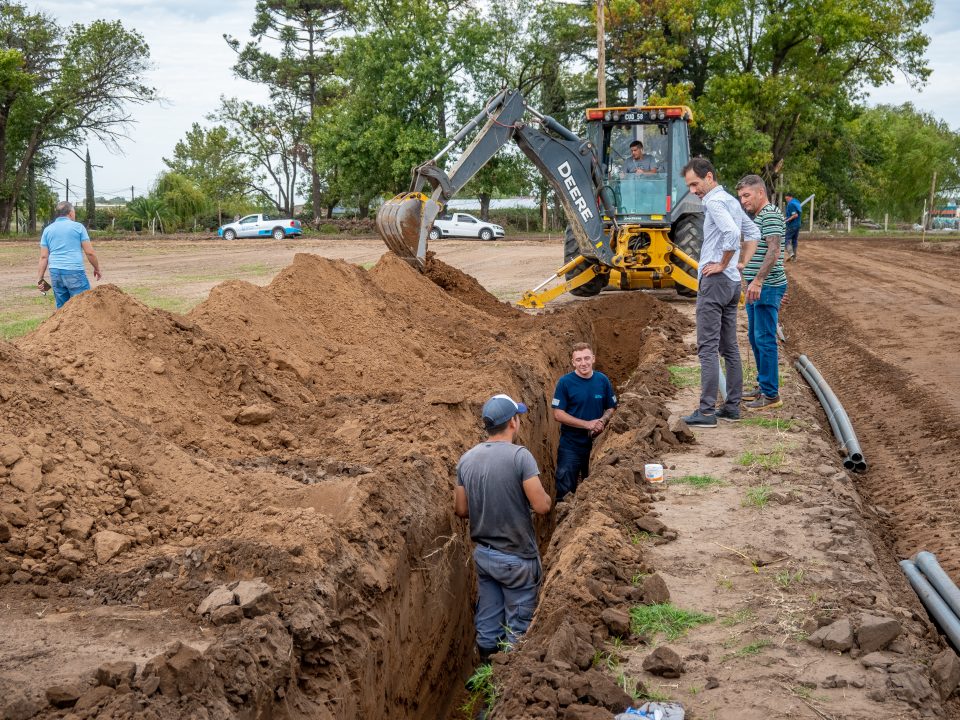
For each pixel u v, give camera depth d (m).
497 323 12.21
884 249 32.53
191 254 32.56
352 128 48.41
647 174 16.03
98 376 6.43
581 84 49.19
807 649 3.93
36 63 49.88
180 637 3.94
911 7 41.41
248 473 5.74
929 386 9.92
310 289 9.91
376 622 4.65
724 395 8.80
